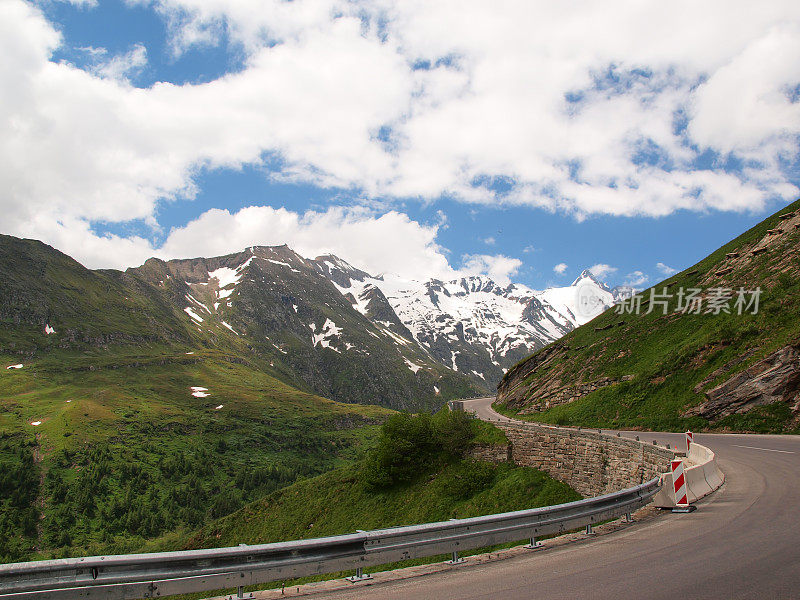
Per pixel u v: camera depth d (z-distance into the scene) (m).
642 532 14.16
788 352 44.06
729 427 44.25
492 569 11.44
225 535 55.19
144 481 147.50
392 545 11.74
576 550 12.70
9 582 8.38
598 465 35.09
